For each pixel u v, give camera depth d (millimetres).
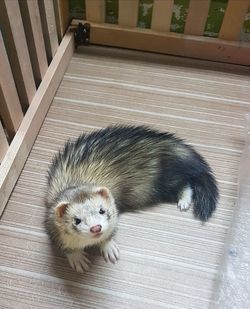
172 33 524
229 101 495
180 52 537
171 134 420
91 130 459
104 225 300
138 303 340
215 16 509
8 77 373
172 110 483
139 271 357
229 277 348
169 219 389
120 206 387
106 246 360
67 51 512
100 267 358
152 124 469
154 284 351
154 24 522
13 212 389
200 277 356
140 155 383
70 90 498
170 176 390
